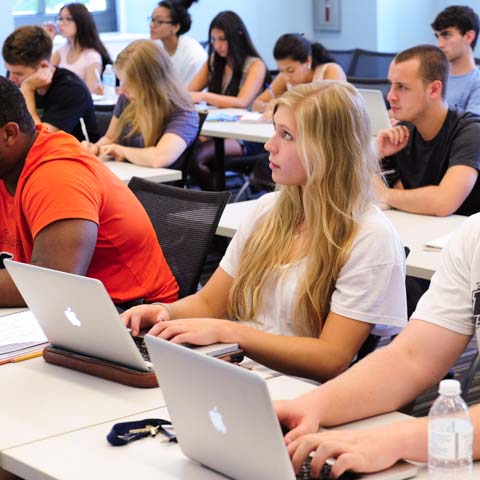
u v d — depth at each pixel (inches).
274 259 94.7
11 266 84.7
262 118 235.9
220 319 94.6
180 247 118.8
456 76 223.5
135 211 110.3
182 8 291.0
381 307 89.4
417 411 142.3
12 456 67.3
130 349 79.4
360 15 375.9
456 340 75.3
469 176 141.7
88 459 66.5
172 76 186.5
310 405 70.2
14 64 204.8
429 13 378.9
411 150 149.8
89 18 308.5
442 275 76.9
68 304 81.2
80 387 80.6
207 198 119.3
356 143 90.3
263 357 88.0
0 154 101.8
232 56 268.8
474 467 62.8
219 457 62.8
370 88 231.3
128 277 109.6
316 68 246.5
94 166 106.0
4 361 87.0
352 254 89.5
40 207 99.3
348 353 88.7
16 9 345.4
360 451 61.9
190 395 62.1
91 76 306.3
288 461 57.6
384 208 146.7
